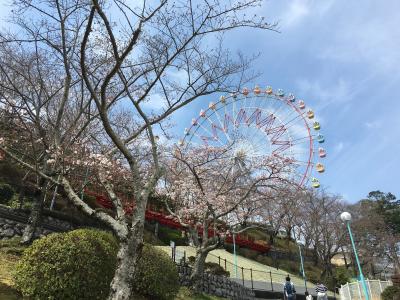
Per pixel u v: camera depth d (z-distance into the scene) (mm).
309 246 47344
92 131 15195
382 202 54094
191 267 16344
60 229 15328
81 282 8242
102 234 9719
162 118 9312
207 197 17047
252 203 20938
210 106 31891
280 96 33156
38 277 8016
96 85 11648
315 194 44562
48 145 13172
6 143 14375
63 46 12055
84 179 14562
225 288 18047
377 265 47000
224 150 22500
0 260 10328
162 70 9422
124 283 6602
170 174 20562
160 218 32125
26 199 18156
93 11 7234
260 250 41688
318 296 19125
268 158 25344
